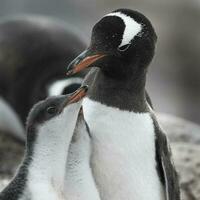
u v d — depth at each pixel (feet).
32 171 35.06
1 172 58.49
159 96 105.91
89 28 121.29
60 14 120.26
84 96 35.32
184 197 51.75
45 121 35.17
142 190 36.70
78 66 36.04
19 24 69.97
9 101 66.33
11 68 67.00
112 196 36.91
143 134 36.32
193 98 109.40
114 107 36.29
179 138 61.00
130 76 36.45
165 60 117.29
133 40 36.29
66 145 35.37
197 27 121.90
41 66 66.08
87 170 35.65
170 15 124.67
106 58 36.24
